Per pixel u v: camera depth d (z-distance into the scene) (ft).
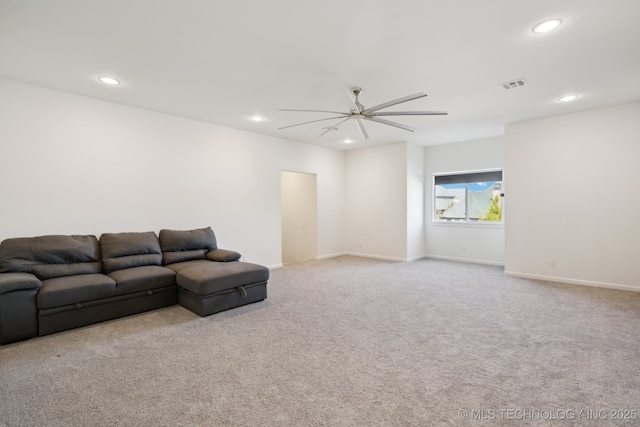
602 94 12.93
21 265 10.30
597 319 10.88
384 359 8.20
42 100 11.80
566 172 15.67
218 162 17.20
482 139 21.20
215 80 11.26
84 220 12.76
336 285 15.71
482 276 17.48
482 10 7.31
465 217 22.53
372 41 8.70
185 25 7.89
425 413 6.05
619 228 14.51
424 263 21.45
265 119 16.15
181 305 12.39
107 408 6.22
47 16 7.47
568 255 15.76
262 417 5.96
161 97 12.95
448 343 9.12
